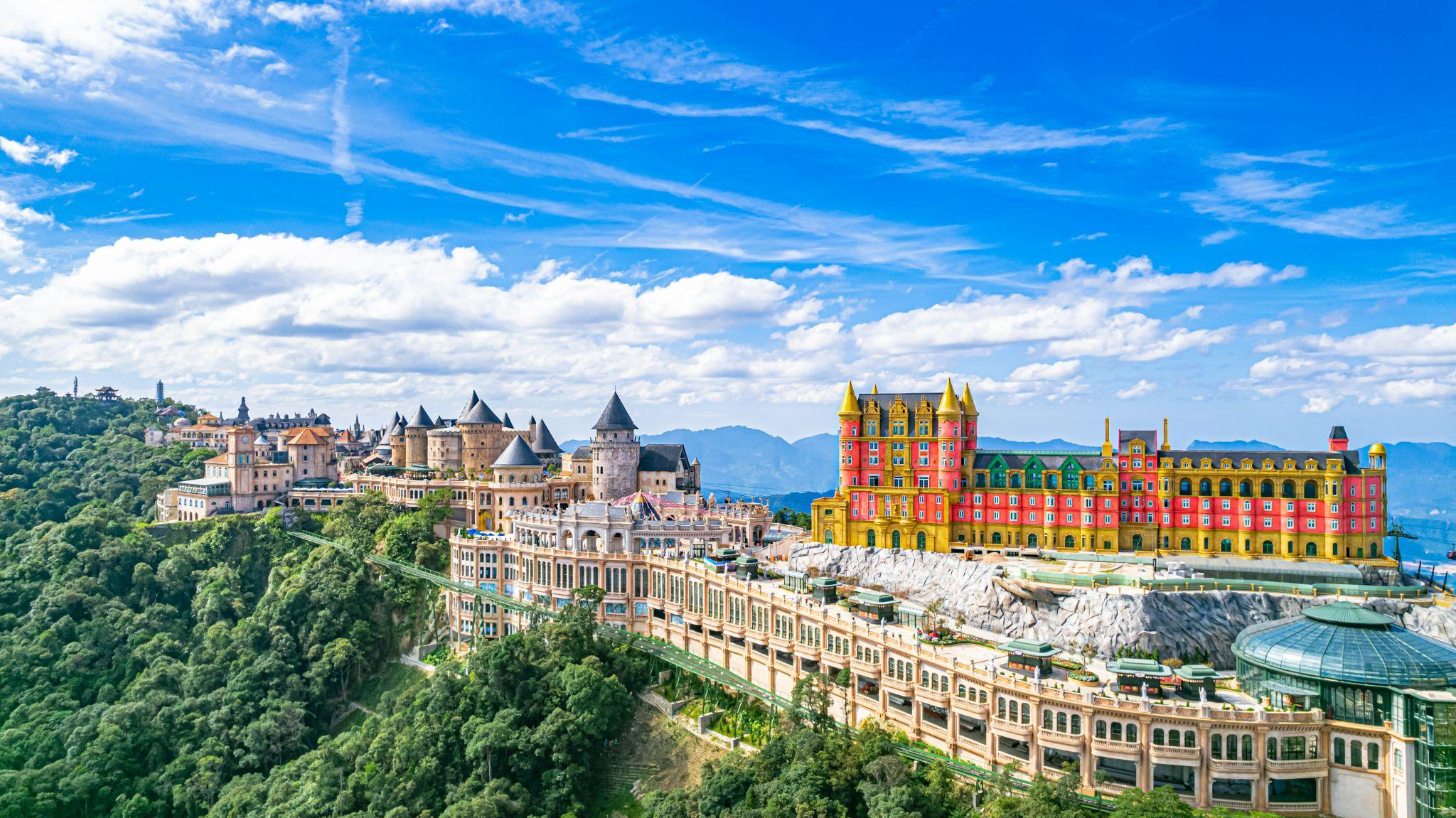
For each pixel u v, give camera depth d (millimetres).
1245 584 142125
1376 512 159375
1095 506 172375
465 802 130250
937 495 178625
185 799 160500
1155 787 103000
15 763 168375
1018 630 139625
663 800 124812
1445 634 130000
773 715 136500
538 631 163125
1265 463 165500
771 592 151375
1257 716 100125
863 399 189125
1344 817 99312
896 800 101125
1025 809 95438
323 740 172250
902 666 125000
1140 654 127375
